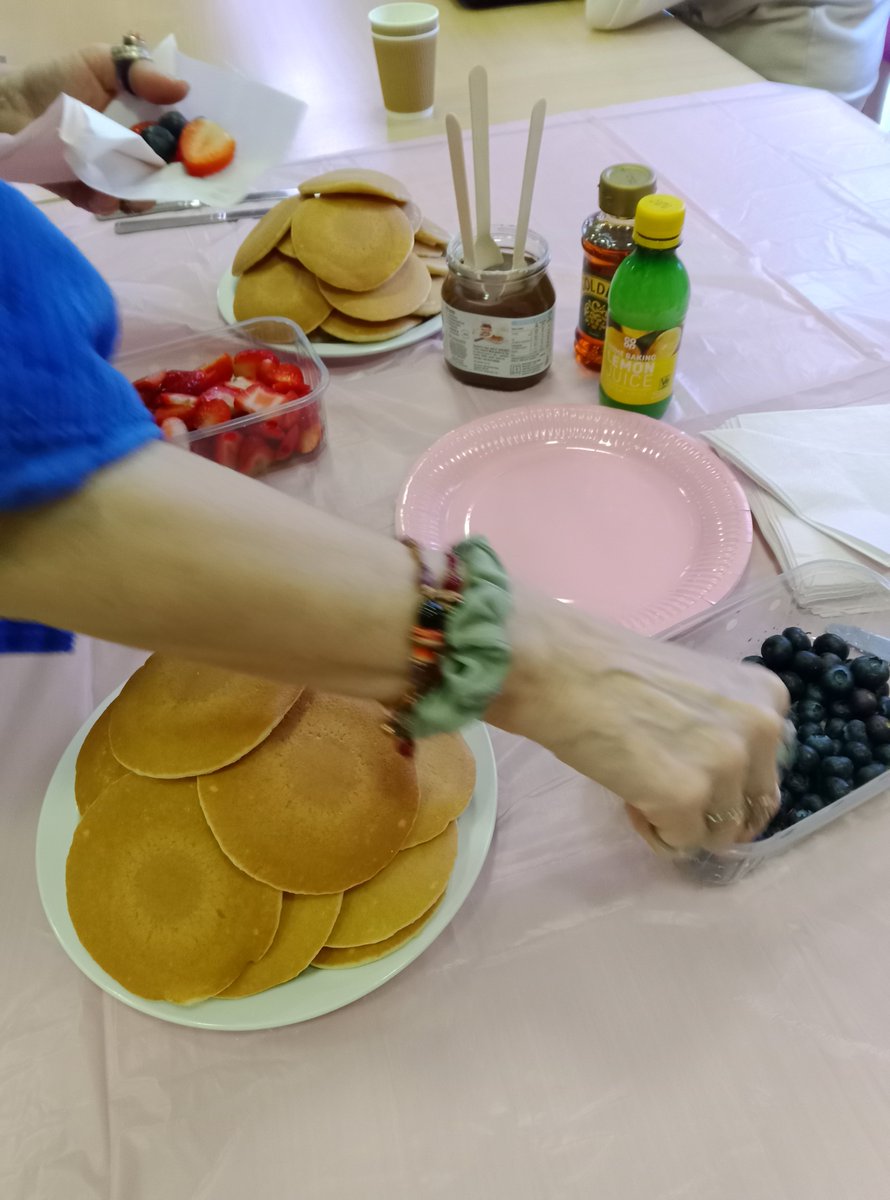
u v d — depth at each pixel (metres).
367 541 0.41
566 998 0.51
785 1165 0.45
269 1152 0.46
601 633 0.47
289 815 0.51
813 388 0.93
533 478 0.84
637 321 0.82
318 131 1.39
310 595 0.38
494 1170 0.45
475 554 0.44
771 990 0.51
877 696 0.61
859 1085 0.47
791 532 0.75
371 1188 0.45
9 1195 0.45
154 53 1.01
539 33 1.62
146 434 0.37
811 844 0.57
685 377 0.96
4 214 0.34
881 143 1.28
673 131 1.33
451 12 1.71
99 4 1.77
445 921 0.52
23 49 1.59
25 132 0.86
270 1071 0.49
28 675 0.68
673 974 0.52
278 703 0.53
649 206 0.76
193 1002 0.49
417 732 0.44
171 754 0.52
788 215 1.16
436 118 1.40
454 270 0.87
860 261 1.09
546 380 0.97
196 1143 0.46
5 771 0.62
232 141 1.01
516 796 0.61
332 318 0.97
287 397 0.84
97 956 0.50
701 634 0.66
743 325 1.01
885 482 0.78
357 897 0.51
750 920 0.54
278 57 1.60
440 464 0.84
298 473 0.87
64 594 0.36
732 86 1.42
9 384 0.31
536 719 0.45
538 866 0.57
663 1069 0.48
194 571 0.36
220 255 1.13
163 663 0.57
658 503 0.81
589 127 1.35
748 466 0.81
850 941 0.53
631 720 0.45
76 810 0.57
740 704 0.48
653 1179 0.44
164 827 0.52
